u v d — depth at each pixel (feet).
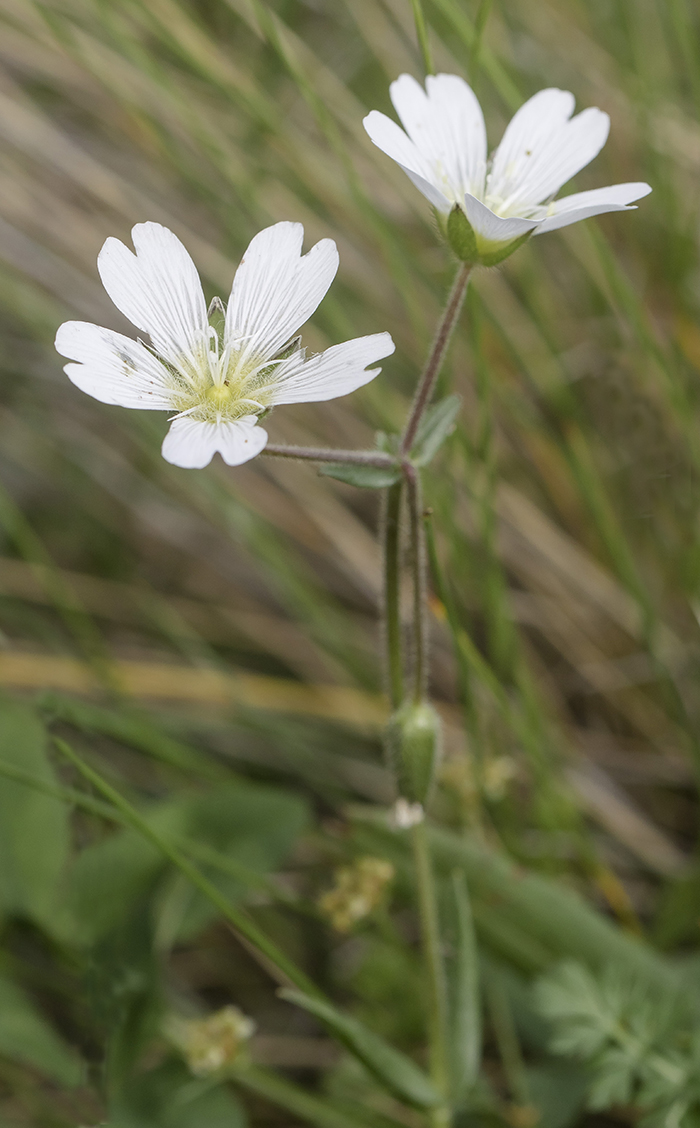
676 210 1.03
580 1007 0.88
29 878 0.93
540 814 0.98
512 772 0.98
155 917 0.92
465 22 0.94
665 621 1.05
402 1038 0.94
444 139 0.86
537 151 0.86
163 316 0.84
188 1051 0.90
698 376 1.05
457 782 0.97
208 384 0.83
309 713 1.05
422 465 0.83
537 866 0.98
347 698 1.05
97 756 0.99
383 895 0.92
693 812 1.03
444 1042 0.87
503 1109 0.93
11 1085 0.92
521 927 0.93
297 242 0.84
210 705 1.05
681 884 0.96
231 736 1.05
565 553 1.05
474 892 0.93
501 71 0.94
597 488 1.03
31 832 0.94
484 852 0.94
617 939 0.92
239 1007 0.99
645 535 1.06
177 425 0.82
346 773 1.04
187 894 0.93
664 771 1.04
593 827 1.03
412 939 0.99
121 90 1.02
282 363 0.83
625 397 1.05
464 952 0.86
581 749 1.05
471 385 1.06
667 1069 0.87
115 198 1.06
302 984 0.85
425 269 1.03
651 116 1.04
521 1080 0.93
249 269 0.84
